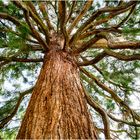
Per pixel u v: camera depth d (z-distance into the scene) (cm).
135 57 374
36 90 353
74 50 431
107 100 629
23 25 380
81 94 348
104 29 426
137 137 519
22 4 322
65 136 260
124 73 557
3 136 587
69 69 389
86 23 400
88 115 306
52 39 484
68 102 309
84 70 498
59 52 429
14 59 451
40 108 304
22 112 628
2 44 431
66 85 346
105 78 553
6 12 400
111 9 366
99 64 597
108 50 389
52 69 384
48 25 518
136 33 405
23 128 290
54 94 322
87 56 563
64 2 338
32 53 529
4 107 548
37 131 269
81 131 272
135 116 503
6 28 442
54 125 271
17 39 410
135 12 464
